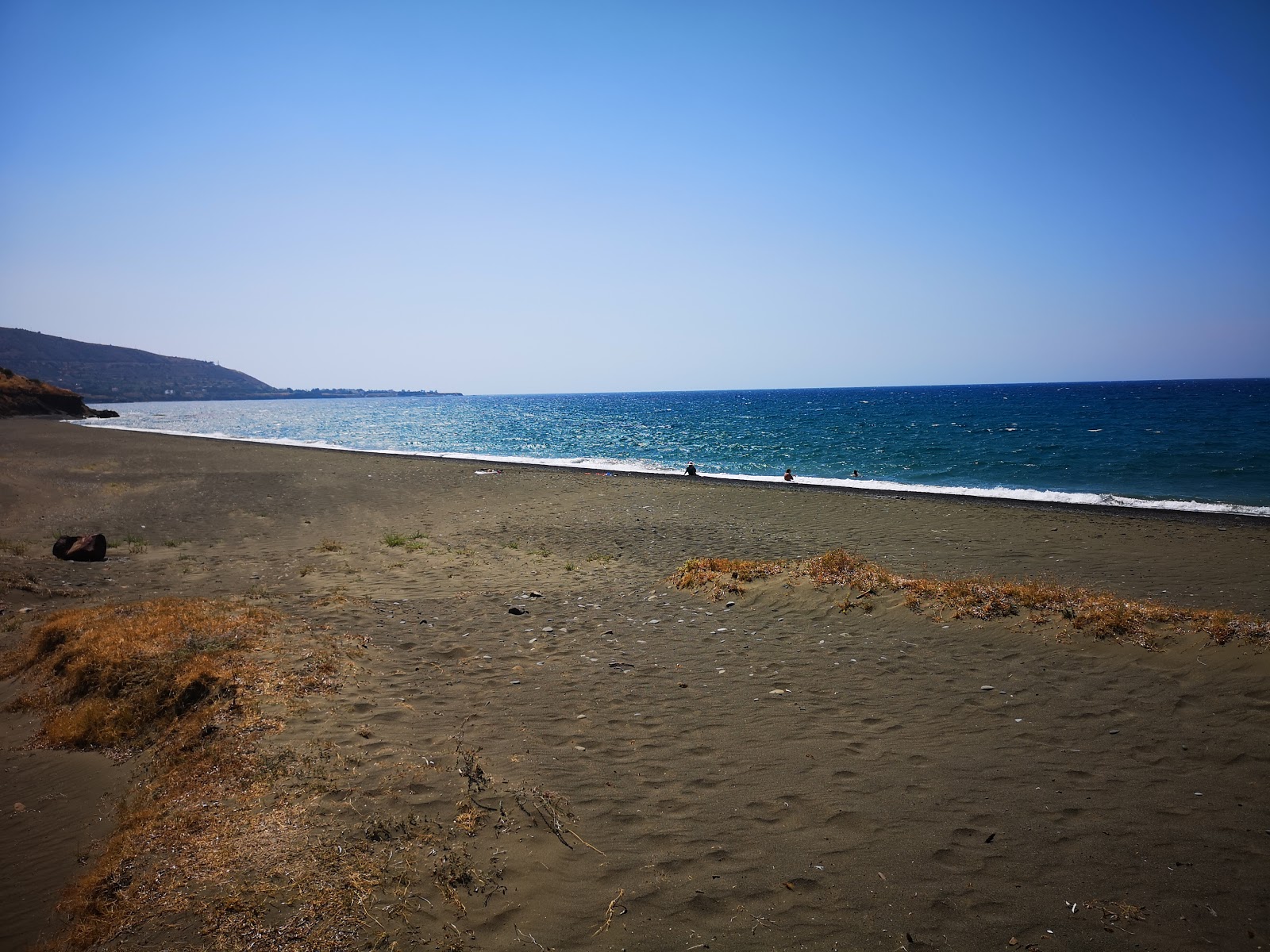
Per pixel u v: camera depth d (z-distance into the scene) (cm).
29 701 679
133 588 1144
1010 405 9888
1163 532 1659
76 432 5566
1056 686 669
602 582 1197
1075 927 343
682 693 680
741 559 1364
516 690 684
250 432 6825
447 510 2067
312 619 920
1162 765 509
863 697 664
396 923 345
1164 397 11150
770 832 431
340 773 491
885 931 342
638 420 8588
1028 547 1503
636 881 382
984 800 468
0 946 351
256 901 360
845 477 3080
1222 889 369
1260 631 704
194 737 554
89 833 459
